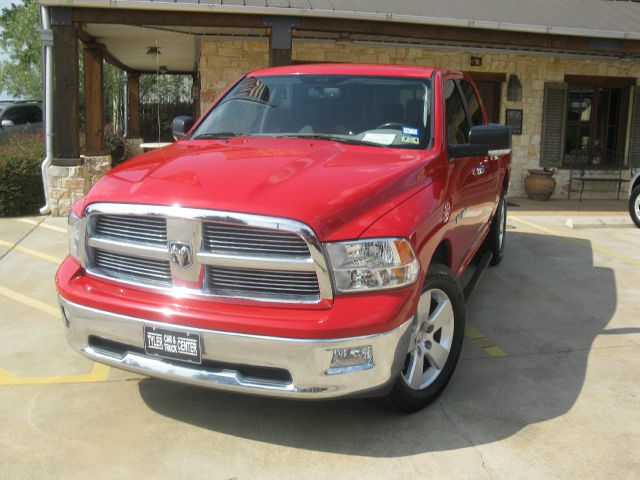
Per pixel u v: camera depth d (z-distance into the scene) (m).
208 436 3.39
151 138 21.33
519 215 10.98
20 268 6.61
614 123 14.09
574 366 4.38
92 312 3.23
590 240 8.68
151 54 14.12
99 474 3.04
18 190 9.48
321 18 9.66
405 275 3.07
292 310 2.98
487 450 3.28
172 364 3.12
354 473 3.08
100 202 3.26
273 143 4.04
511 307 5.67
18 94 24.03
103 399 3.79
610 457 3.23
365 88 4.53
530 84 13.27
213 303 3.05
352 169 3.46
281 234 2.94
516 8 11.38
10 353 4.45
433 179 3.69
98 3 8.80
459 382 4.09
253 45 11.92
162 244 3.15
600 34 10.61
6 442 3.29
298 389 2.96
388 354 3.02
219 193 3.06
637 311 5.61
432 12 10.23
